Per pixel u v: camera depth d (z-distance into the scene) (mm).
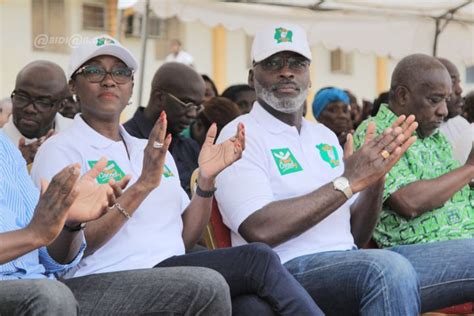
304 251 4492
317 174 4637
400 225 4980
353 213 4789
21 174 3795
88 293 3707
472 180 5137
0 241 3174
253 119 4699
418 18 9258
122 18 8836
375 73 18172
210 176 4277
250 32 8820
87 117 4375
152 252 4199
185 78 6102
